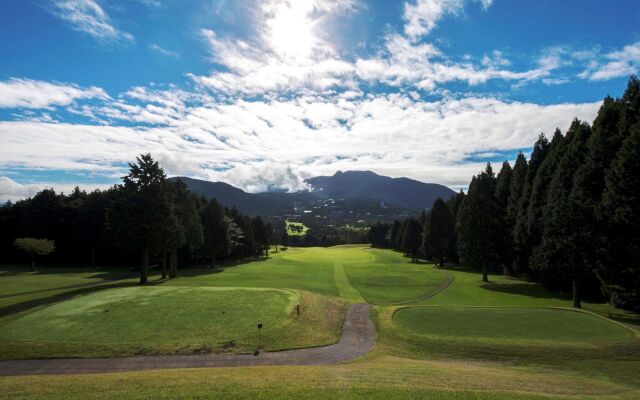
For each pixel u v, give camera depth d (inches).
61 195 3914.9
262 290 1663.4
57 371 878.4
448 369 853.8
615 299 1683.1
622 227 1562.5
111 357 965.2
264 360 963.3
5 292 1823.3
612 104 1930.4
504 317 1401.3
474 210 2719.0
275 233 6284.5
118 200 2137.1
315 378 693.9
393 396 573.0
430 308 1542.8
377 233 6983.3
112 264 3681.1
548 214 2154.3
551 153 2468.0
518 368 963.3
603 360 997.2
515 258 2691.9
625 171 1508.4
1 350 989.8
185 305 1385.3
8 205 4163.4
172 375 736.3
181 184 2805.1
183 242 2436.0
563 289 2225.6
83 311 1300.4
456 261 4035.4
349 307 1617.9
